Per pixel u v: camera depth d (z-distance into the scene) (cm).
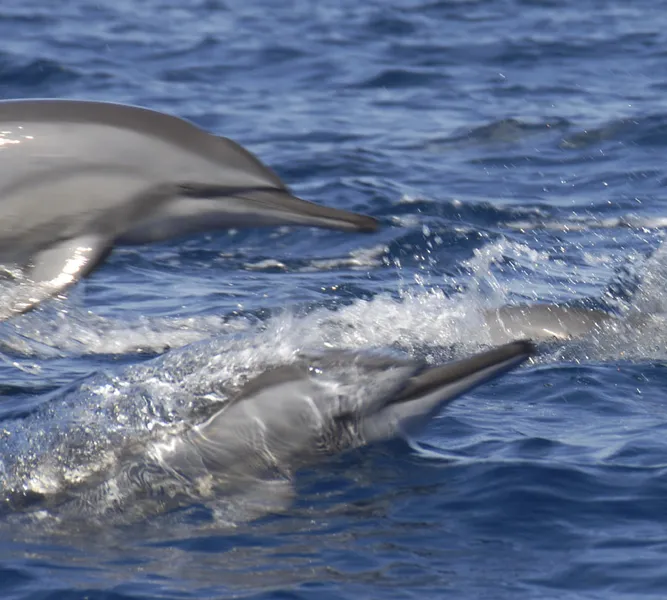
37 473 1603
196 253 3041
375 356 1689
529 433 1830
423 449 1730
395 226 3241
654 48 5478
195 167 2072
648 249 3091
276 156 3894
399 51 5466
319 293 2755
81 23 5975
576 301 2702
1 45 5312
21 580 1378
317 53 5441
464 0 6631
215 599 1329
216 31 5884
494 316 2458
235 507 1552
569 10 6391
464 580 1365
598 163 3856
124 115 2092
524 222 3325
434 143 4088
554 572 1384
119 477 1593
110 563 1419
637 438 1805
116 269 2877
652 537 1466
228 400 1645
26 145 2042
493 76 5038
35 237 2042
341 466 1652
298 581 1366
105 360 2231
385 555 1428
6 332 2305
